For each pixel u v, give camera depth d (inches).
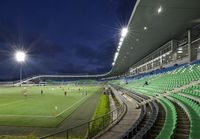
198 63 971.9
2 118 674.8
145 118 436.8
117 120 468.8
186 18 948.6
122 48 1875.0
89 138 366.6
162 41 1531.7
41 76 5989.2
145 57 2534.5
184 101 478.3
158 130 304.5
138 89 1316.4
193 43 1133.7
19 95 1662.2
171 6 787.4
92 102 1138.7
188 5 778.2
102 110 670.5
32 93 1897.1
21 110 847.1
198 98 437.4
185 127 300.0
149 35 1312.7
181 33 1272.1
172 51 1421.0
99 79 6122.1
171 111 404.8
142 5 773.3
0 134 488.4
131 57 2593.5
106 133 372.5
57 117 694.5
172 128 249.6
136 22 1007.0
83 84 4739.2
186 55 1240.2
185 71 987.9
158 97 730.8
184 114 391.9
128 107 700.7
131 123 449.7
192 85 673.6
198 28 1084.5
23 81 5009.8
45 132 503.5
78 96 1551.4
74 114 755.4
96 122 452.1
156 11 842.2
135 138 223.3
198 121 261.1
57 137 419.2
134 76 2770.7
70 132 489.7
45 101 1199.6
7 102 1144.8
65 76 6136.8
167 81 996.6
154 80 1336.1
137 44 1660.9
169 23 1029.2
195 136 195.6
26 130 524.1
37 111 821.9
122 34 1333.7
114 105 883.4
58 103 1099.3
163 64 1742.1
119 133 370.9
